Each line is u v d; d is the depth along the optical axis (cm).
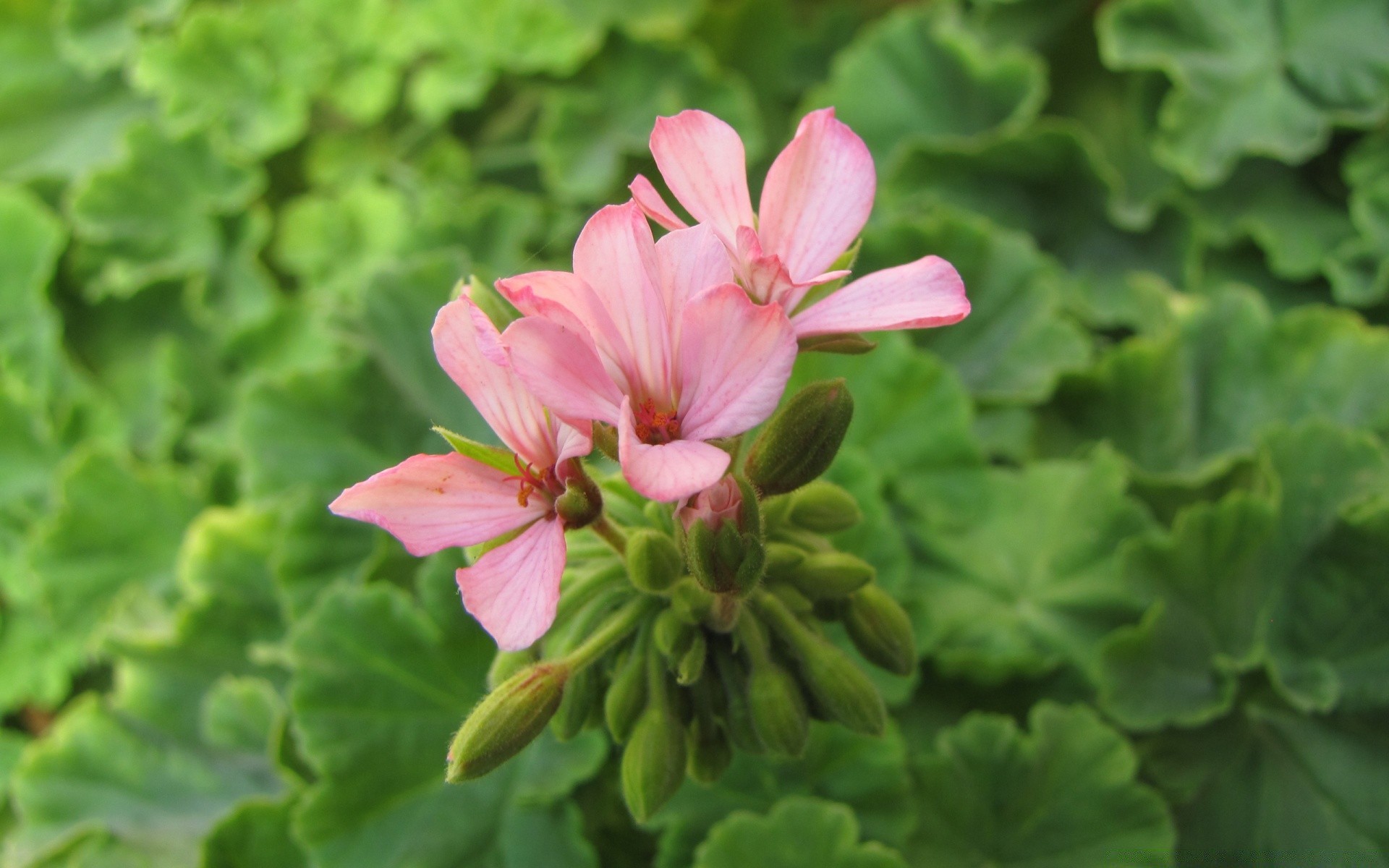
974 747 33
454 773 24
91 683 51
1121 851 33
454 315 23
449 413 39
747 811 32
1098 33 49
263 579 40
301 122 51
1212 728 35
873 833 33
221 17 51
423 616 33
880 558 35
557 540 23
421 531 23
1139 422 41
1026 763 33
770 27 55
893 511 38
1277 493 35
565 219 50
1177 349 40
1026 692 36
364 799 33
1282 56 45
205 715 40
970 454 37
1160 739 35
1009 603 37
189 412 48
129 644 39
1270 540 35
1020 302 42
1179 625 35
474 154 53
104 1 53
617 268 22
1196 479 38
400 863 32
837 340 24
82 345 51
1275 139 44
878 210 48
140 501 45
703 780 27
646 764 25
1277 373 40
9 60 55
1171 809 35
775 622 26
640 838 35
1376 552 34
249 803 34
